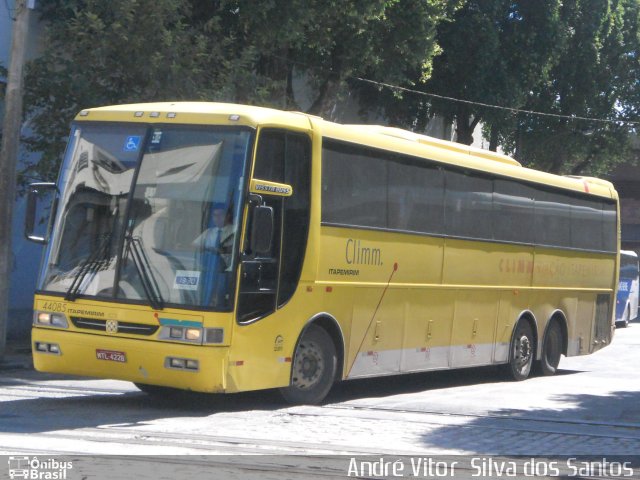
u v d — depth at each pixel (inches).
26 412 456.1
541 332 756.0
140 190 466.0
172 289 449.4
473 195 654.5
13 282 860.0
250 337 460.1
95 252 467.2
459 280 637.9
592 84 1681.8
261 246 450.6
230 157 458.6
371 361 553.3
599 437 445.4
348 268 527.5
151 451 360.2
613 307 882.1
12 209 688.4
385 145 560.7
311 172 498.6
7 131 682.8
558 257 775.1
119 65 742.5
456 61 1305.4
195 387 445.4
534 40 1403.8
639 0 1756.9
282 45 849.5
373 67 1006.4
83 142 485.4
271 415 467.2
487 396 603.5
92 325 462.3
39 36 859.4
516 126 1625.2
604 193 860.6
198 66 773.9
